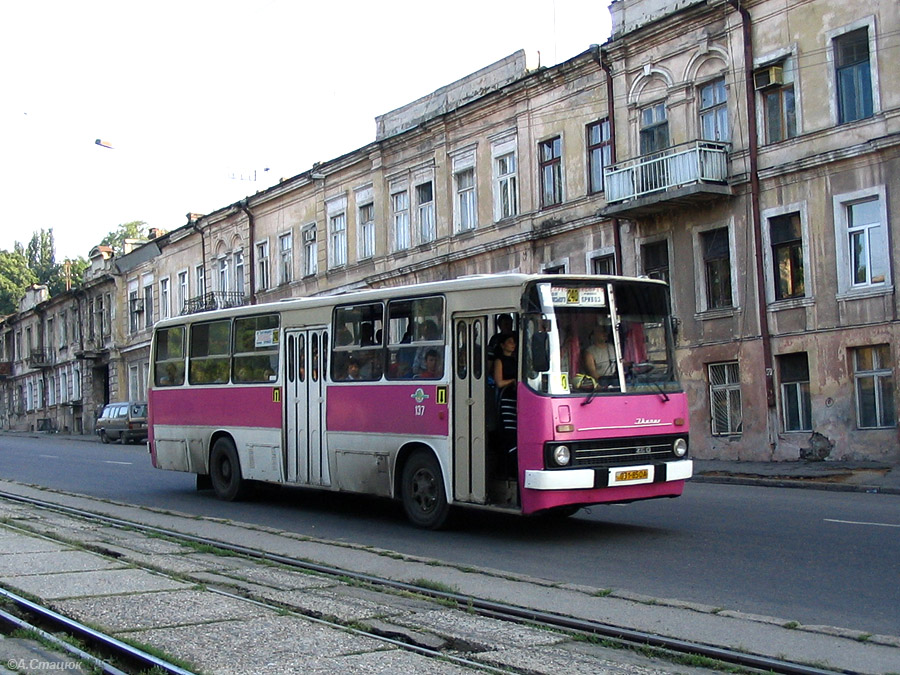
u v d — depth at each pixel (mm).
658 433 11656
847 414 21016
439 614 7719
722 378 24000
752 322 23062
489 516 13680
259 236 44719
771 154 22688
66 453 33531
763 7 22938
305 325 14742
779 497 15922
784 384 22531
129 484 20312
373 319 13508
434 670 6047
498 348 11664
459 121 32219
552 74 28391
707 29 24188
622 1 26688
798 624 7195
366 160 37031
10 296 108250
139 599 8227
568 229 28062
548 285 11328
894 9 20359
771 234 22828
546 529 12430
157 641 6785
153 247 54000
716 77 24078
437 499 12312
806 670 6051
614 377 11500
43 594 8469
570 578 9383
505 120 30453
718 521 12758
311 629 7137
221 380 16625
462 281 12086
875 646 6652
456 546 11367
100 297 62625
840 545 10648
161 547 11477
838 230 21344
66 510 15406
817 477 18844
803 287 22125
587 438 11055
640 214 25531
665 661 6473
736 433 23531
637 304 11969
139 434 43219
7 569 9773
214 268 48375
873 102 20750
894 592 8359
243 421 15984
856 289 20953
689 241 24672
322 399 14273
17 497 17531
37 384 74125
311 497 16891
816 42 21844
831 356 21375
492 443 11656
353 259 37906
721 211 23875
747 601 8203
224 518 14445
